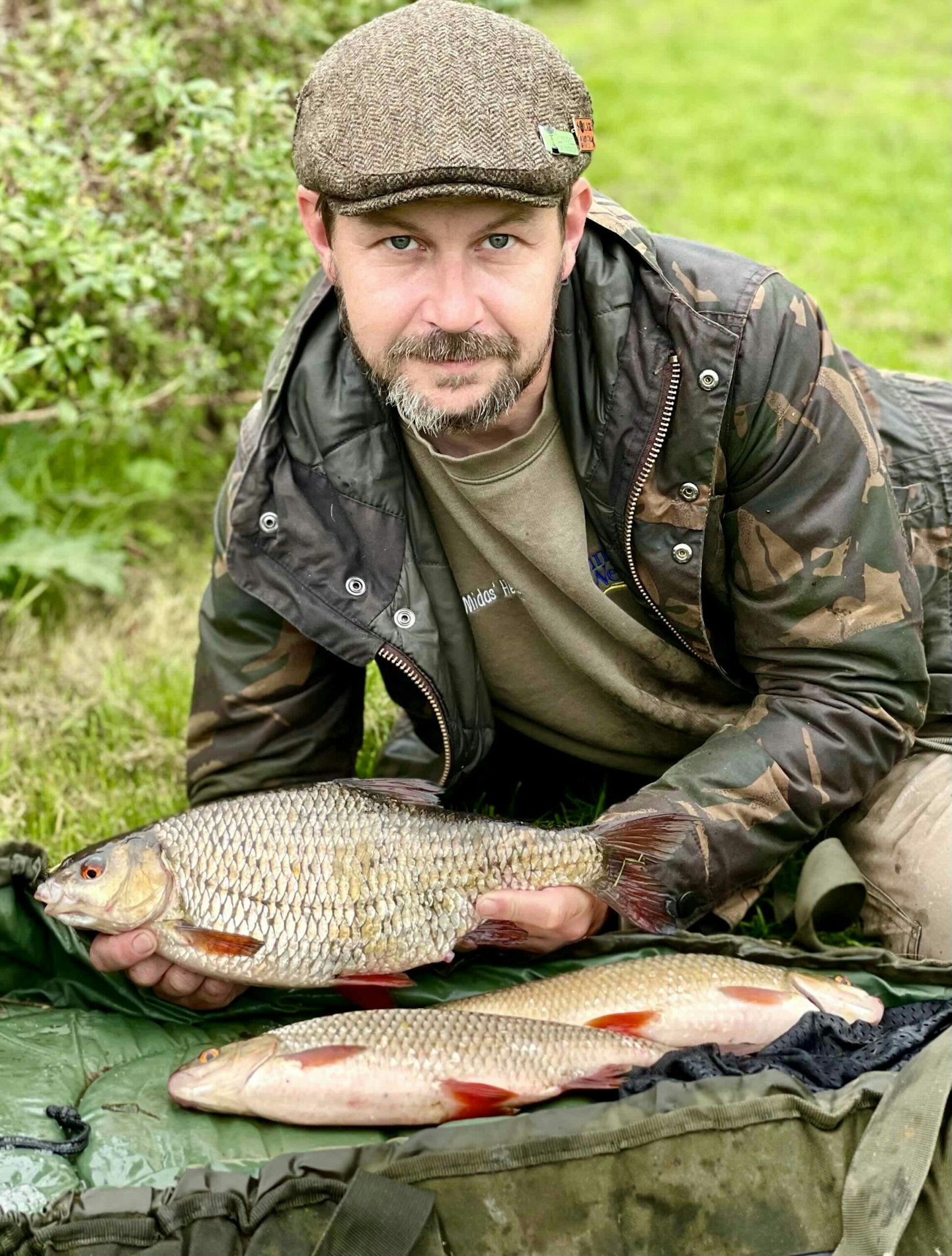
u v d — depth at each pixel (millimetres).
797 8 5535
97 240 1760
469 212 953
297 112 1012
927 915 1191
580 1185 849
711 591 1153
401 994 1092
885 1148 863
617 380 1070
